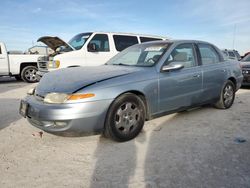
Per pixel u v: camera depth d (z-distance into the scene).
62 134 3.38
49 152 3.40
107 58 8.96
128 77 3.76
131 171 2.86
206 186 2.55
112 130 3.56
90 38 8.70
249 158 3.16
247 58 10.23
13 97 7.55
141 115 3.91
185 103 4.61
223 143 3.65
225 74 5.48
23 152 3.41
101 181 2.67
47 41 8.97
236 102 6.52
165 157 3.21
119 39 9.25
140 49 4.91
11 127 4.47
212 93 5.22
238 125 4.50
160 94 4.12
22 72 11.92
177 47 4.62
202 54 5.13
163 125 4.50
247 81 8.65
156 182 2.63
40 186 2.58
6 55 11.48
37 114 3.40
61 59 8.20
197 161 3.09
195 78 4.72
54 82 3.69
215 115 5.18
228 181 2.63
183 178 2.70
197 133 4.09
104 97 3.42
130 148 3.50
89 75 3.76
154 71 4.09
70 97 3.28
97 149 3.48
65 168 2.96
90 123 3.35
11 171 2.89
